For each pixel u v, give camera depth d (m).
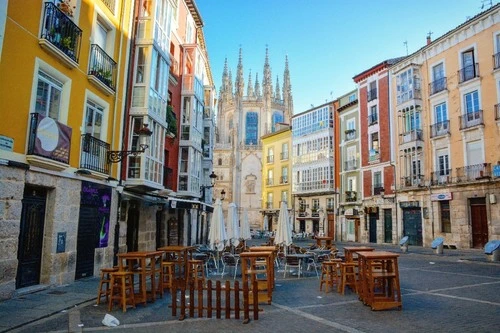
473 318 7.54
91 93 12.96
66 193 11.38
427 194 29.17
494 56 25.11
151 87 16.08
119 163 14.66
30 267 10.23
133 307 8.67
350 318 7.67
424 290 10.78
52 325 7.09
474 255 21.55
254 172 71.19
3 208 8.88
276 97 83.12
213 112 34.69
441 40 29.00
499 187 23.73
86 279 12.16
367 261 8.68
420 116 30.89
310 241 39.84
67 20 11.30
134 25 16.05
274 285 11.55
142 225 17.89
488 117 25.27
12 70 9.30
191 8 24.38
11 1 9.30
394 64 33.62
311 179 46.78
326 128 44.81
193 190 22.83
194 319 7.70
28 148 9.71
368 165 36.50
